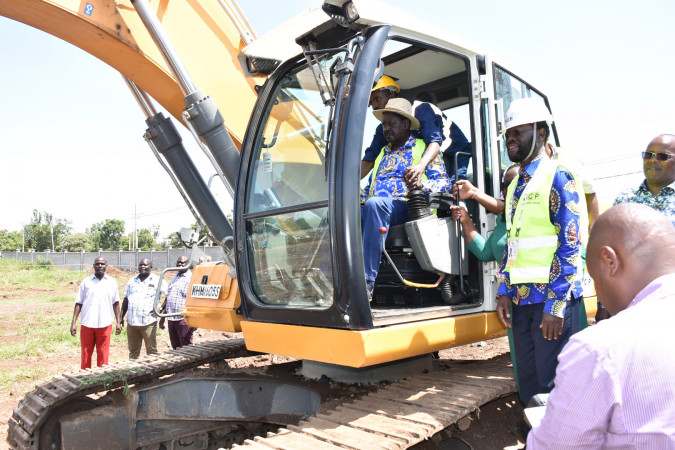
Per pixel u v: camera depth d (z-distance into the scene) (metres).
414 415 2.76
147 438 4.01
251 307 3.32
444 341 3.11
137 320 7.50
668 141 3.54
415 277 3.71
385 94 4.15
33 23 3.48
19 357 9.27
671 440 1.22
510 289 3.15
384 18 2.98
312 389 3.61
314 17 3.13
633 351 1.28
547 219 2.98
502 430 3.44
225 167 3.71
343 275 2.70
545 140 3.25
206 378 3.99
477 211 3.62
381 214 3.25
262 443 2.57
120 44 3.61
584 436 1.30
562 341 2.98
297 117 3.27
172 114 4.17
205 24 4.10
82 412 3.82
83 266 49.66
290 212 3.13
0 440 5.07
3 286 28.36
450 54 3.54
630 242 1.44
